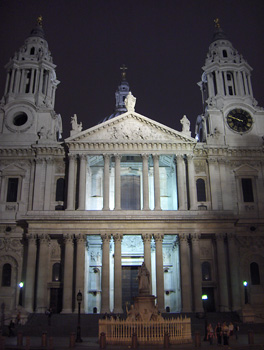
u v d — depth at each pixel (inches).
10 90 2765.7
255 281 2361.0
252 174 2564.0
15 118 2723.9
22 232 2389.3
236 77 2891.2
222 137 2645.2
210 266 2357.3
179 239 2276.1
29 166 2544.3
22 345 1298.0
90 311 2358.5
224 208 2438.5
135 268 2484.0
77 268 2187.5
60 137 3016.7
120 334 1250.0
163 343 1210.6
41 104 2719.0
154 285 2381.9
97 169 2687.0
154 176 2401.6
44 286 2181.3
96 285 2428.6
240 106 2748.5
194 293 2185.0
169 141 2440.9
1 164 2549.2
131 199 2652.6
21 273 2310.5
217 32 3164.4
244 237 2434.8
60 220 2250.2
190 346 1191.6
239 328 1792.6
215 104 2760.8
